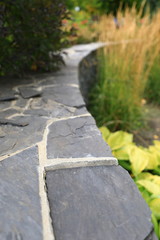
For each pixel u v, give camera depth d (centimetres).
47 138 77
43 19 138
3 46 126
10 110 98
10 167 63
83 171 62
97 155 67
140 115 188
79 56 197
